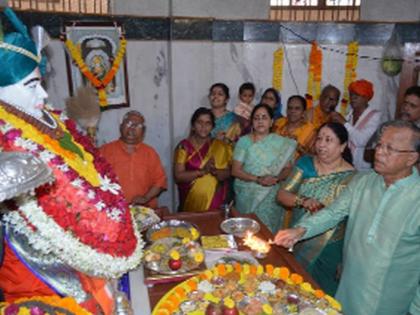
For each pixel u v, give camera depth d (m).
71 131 1.37
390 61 4.23
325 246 2.25
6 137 1.04
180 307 1.50
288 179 2.46
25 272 1.13
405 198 1.68
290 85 4.34
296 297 1.56
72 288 1.19
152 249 1.83
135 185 2.94
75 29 3.45
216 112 3.79
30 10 3.20
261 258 1.88
